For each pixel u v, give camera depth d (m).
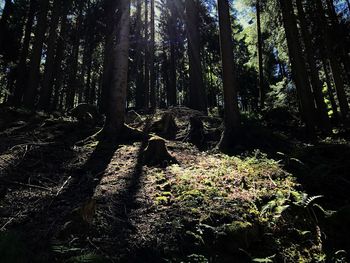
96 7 18.70
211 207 5.82
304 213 6.15
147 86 22.02
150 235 5.04
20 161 7.68
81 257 4.04
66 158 8.32
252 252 5.14
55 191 6.35
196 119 11.37
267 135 11.41
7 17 22.06
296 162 8.41
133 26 25.78
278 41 20.81
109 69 16.11
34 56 16.58
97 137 10.12
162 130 11.38
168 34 27.64
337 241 5.61
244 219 5.62
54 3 17.72
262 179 7.37
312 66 17.67
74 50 24.17
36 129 11.13
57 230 4.93
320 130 15.16
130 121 13.64
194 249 4.95
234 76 10.93
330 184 7.35
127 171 7.61
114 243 4.78
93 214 5.25
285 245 5.43
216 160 8.71
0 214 5.34
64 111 16.81
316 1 18.59
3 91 27.38
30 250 4.47
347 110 17.17
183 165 8.36
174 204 5.96
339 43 19.66
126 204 6.02
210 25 24.30
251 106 43.72
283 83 26.41
